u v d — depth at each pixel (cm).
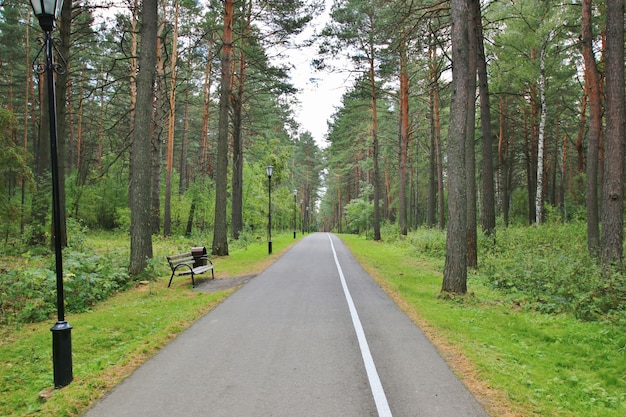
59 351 473
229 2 1855
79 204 2962
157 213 2359
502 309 871
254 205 3497
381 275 1365
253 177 3506
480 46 1565
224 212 1894
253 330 693
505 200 3077
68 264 911
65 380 474
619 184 1078
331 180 7912
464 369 510
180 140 4497
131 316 779
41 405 418
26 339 666
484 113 1631
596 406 426
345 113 3378
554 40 2030
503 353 582
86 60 2953
